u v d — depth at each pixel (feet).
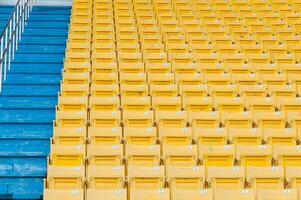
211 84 58.59
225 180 39.50
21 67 63.05
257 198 37.45
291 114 51.60
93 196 37.22
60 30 75.36
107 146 43.93
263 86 57.93
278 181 39.52
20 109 54.75
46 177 43.65
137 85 57.00
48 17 80.18
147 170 40.68
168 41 71.00
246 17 79.56
